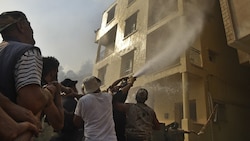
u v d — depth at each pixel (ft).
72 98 10.25
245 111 41.55
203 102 35.12
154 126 12.00
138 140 10.41
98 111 8.41
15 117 3.12
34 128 3.22
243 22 22.59
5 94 3.34
